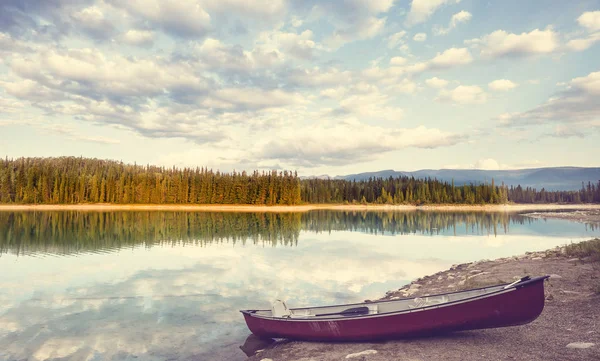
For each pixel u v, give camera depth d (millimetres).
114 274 20891
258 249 31594
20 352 10086
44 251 29578
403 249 31766
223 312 13797
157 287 17781
